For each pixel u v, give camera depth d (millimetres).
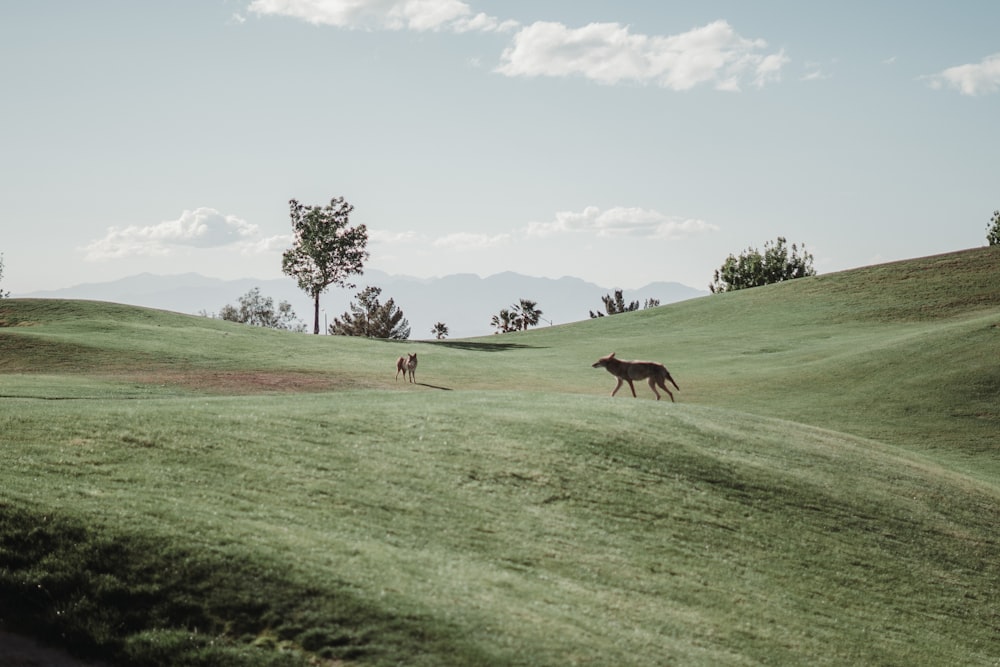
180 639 10211
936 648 14289
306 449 16750
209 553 11430
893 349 45625
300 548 12055
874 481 22188
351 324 143875
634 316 78438
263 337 55219
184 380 37219
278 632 10367
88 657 10086
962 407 37188
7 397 26766
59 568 11039
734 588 14492
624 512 16547
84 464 14328
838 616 14555
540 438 19344
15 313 56531
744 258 135625
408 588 11477
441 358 51938
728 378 46312
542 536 14703
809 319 66438
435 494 15578
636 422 21984
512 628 10938
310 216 96250
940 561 18172
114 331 50656
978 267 73688
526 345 66375
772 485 19641
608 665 10562
